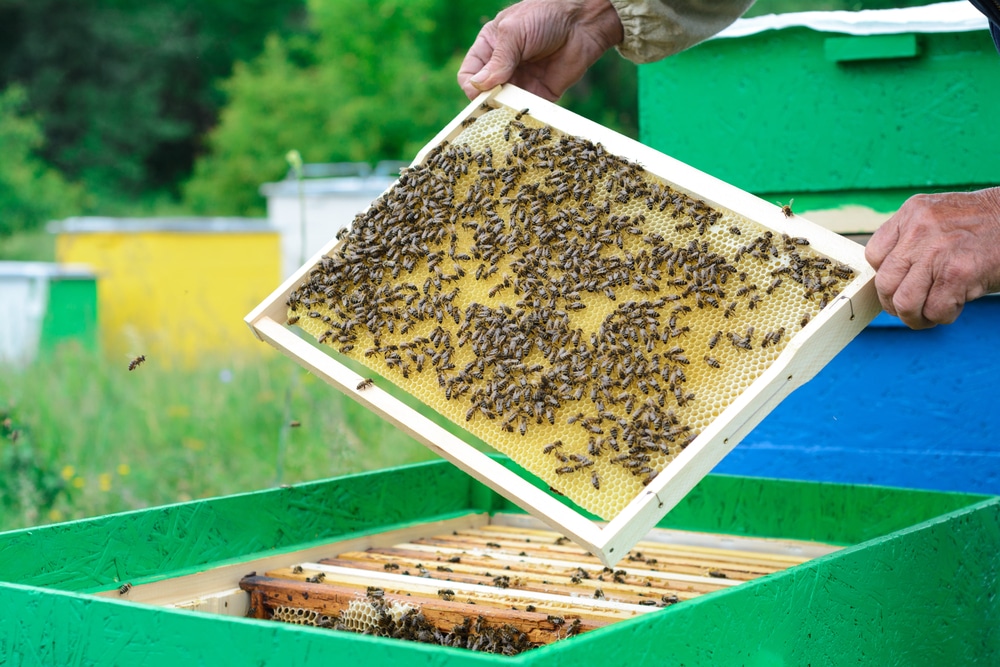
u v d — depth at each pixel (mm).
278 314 3203
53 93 28578
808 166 4723
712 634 2234
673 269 2809
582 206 3008
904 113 4492
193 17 30062
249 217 25656
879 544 2775
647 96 5047
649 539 4141
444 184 3143
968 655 3178
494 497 4414
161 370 9656
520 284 2906
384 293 3043
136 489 6605
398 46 23188
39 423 7219
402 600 2850
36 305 11086
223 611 3066
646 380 2648
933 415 4492
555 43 3861
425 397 2912
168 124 29062
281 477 6160
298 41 26969
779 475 4793
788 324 2633
